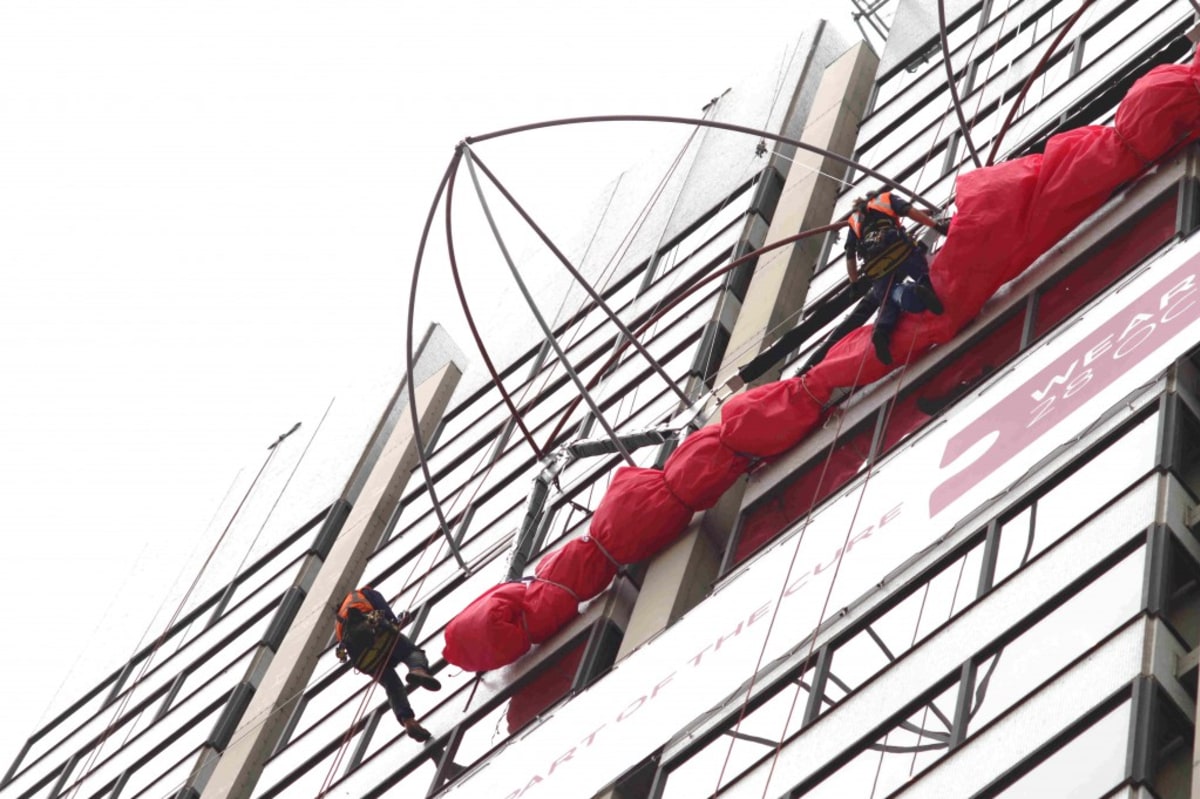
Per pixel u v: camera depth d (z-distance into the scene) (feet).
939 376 82.07
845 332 86.94
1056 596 60.85
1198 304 68.08
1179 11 106.52
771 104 141.28
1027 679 59.00
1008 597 63.16
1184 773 51.80
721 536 89.15
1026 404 71.97
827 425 86.53
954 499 70.74
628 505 89.71
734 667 73.56
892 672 65.05
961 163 110.32
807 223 116.78
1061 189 79.46
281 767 110.11
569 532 107.55
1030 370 73.92
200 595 147.13
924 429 77.92
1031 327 78.89
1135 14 111.04
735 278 117.91
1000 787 55.21
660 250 136.87
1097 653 56.70
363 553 131.95
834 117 129.90
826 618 71.20
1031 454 68.95
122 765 129.18
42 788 137.49
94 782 130.72
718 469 87.66
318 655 123.13
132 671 145.07
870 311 84.74
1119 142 79.46
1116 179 79.46
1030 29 121.80
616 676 81.15
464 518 123.75
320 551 137.39
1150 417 65.41
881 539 72.64
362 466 145.38
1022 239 79.97
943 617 65.92
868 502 75.87
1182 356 66.64
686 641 78.33
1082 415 68.33
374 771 98.17
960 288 80.64
